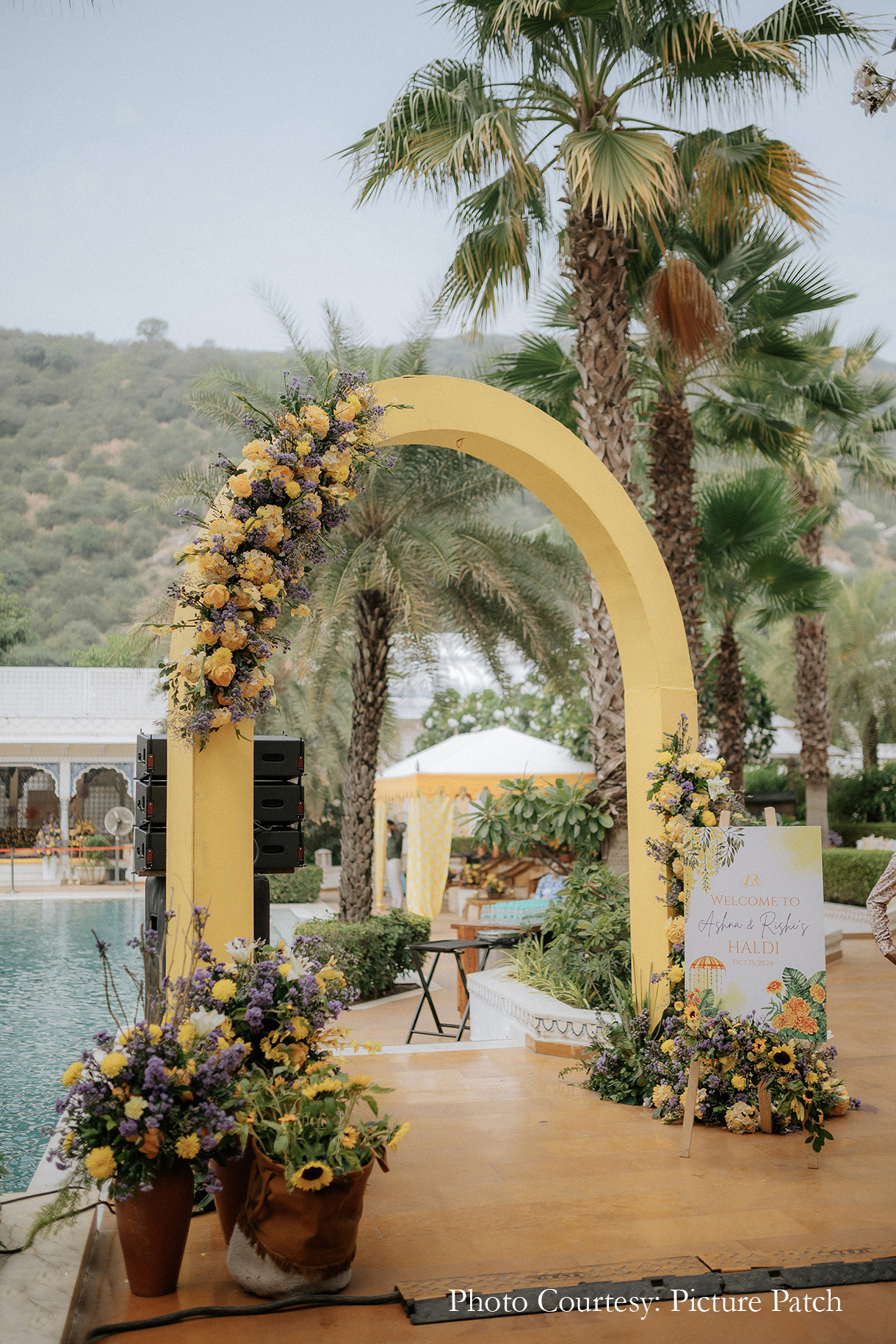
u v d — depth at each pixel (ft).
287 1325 10.29
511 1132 16.47
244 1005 12.31
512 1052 21.71
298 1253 10.75
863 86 14.19
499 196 29.17
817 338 51.49
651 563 19.92
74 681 92.38
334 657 37.81
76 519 256.93
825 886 53.52
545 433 19.15
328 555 15.10
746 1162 15.07
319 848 83.76
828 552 238.48
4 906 61.11
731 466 46.37
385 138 27.02
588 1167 14.83
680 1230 12.53
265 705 14.58
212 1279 11.31
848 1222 12.76
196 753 14.42
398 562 30.78
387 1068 20.45
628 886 24.84
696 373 39.22
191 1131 10.58
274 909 62.03
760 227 33.86
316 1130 11.03
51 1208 10.81
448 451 32.99
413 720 102.83
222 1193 11.80
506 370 35.96
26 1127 19.60
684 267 29.58
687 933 16.72
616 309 27.91
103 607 234.58
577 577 38.06
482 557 33.27
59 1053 25.43
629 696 20.31
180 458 271.69
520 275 30.40
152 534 256.52
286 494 14.52
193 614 15.21
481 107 26.48
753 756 66.23
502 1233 12.48
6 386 281.54
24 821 98.99
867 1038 23.71
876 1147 15.78
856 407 42.29
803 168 27.58
